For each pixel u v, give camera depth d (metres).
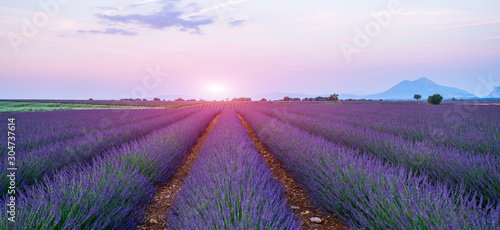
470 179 3.16
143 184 3.76
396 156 4.52
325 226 3.03
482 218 1.87
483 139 5.21
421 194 2.47
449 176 3.44
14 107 41.41
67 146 5.44
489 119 11.39
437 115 15.44
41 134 8.09
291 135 6.78
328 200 3.22
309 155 4.44
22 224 2.01
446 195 2.34
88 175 3.21
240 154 4.58
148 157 4.66
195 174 3.92
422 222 2.09
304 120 12.76
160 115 22.00
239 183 3.02
